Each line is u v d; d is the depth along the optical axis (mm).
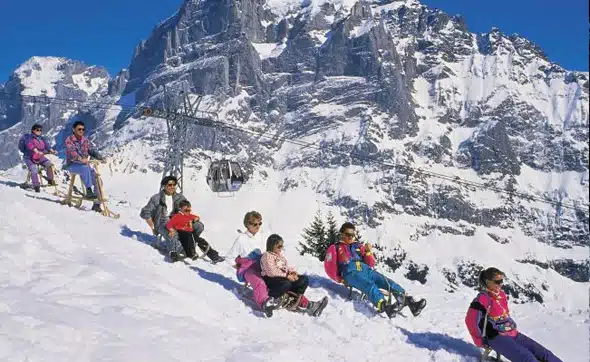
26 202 15258
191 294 9555
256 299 9609
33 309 6863
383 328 9672
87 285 8469
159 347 6637
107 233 13508
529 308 12953
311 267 13781
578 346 9688
